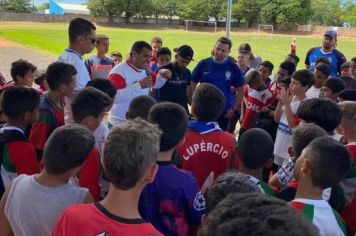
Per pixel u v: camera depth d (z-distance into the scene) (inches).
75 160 87.2
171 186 95.7
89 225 68.8
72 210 72.0
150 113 107.4
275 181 132.6
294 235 34.9
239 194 40.9
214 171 126.6
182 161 127.0
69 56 174.7
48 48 1090.1
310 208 85.2
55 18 2807.6
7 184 113.1
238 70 263.3
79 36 175.9
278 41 2079.2
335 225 84.7
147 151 72.7
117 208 70.7
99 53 302.8
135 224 69.8
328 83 200.5
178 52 256.1
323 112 134.0
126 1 3034.0
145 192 95.7
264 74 291.4
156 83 222.2
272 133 225.5
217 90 135.8
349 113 131.3
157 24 3085.6
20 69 200.1
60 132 89.8
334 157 87.0
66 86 145.2
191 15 3166.8
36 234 87.4
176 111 104.6
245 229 35.1
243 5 3112.7
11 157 112.7
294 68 253.9
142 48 200.8
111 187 72.7
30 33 1695.4
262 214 36.5
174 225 96.1
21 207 87.2
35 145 140.3
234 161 127.3
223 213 37.8
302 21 3152.1
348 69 297.3
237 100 262.7
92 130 126.6
